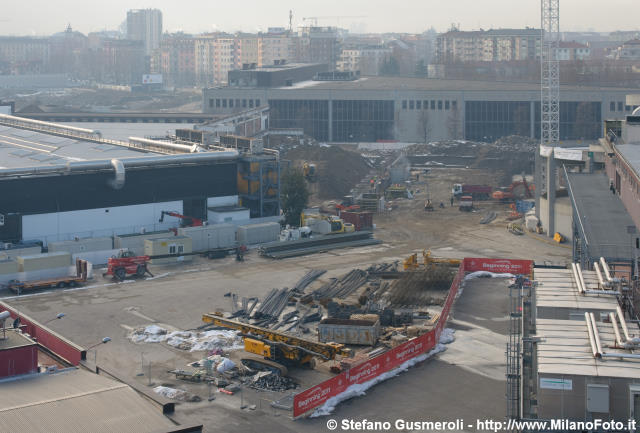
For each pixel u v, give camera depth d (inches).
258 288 3777.1
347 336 2992.1
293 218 5152.6
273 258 4392.2
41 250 4188.0
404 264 4089.6
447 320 3284.9
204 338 3048.7
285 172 5364.2
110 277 3971.5
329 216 5093.5
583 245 3112.7
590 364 1984.5
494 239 4913.9
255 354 2842.0
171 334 3078.2
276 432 2261.3
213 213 4785.9
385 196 6368.1
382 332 3122.5
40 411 1769.2
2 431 1672.0
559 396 1937.7
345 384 2514.8
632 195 3412.9
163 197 4672.7
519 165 7529.5
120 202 4507.9
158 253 4232.3
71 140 5861.2
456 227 5285.4
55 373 2034.9
